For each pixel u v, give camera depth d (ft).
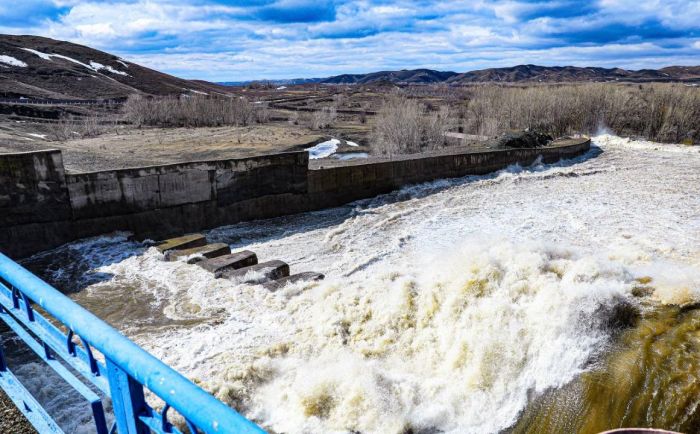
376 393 16.96
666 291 21.90
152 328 21.65
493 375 18.15
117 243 32.42
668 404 15.85
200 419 4.41
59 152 30.71
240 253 30.40
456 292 21.74
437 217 44.50
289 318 22.57
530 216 44.39
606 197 50.78
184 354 19.47
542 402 16.94
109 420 14.40
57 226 31.37
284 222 42.75
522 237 38.68
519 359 18.57
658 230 39.55
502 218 43.96
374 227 41.60
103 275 27.55
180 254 30.58
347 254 35.19
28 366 17.13
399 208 47.29
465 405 17.26
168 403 4.77
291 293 24.93
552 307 19.90
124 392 5.75
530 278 22.27
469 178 59.36
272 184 42.96
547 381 17.66
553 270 23.24
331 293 24.06
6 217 29.07
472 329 19.83
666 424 15.34
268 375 18.40
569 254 25.93
